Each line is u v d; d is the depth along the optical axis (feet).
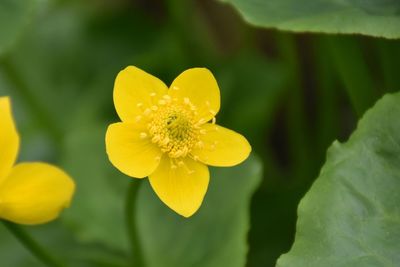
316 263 1.05
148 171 1.04
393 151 1.09
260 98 1.55
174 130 1.04
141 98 1.05
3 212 1.07
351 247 1.06
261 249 1.45
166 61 1.56
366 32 1.15
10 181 1.06
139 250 1.20
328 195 1.08
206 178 1.05
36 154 1.54
